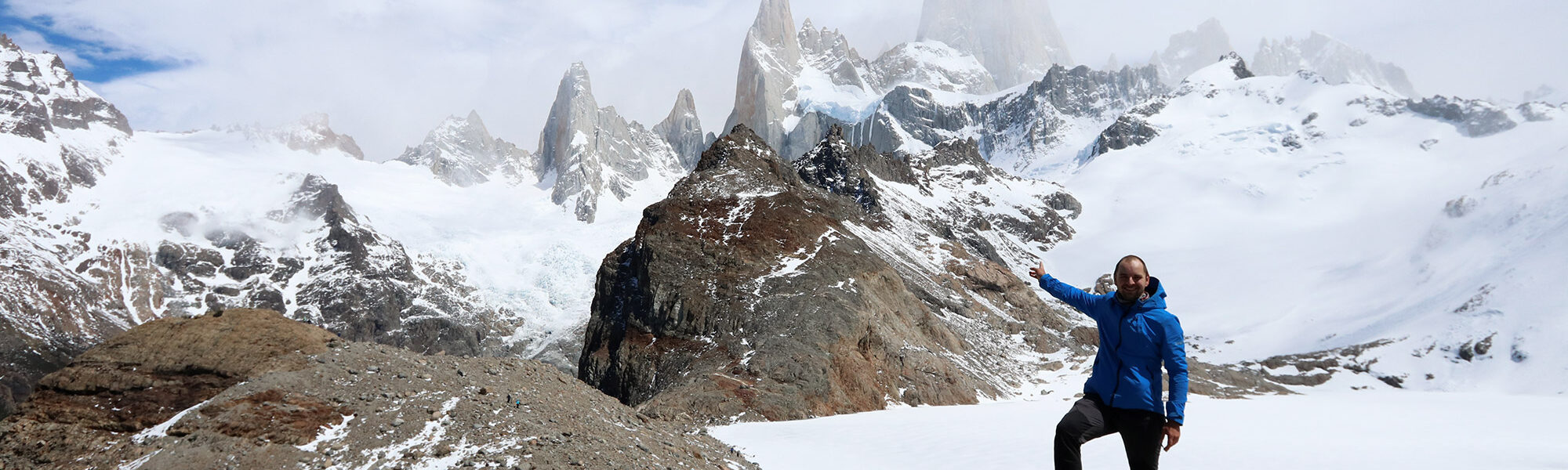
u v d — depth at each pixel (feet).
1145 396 38.42
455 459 67.26
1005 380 314.76
